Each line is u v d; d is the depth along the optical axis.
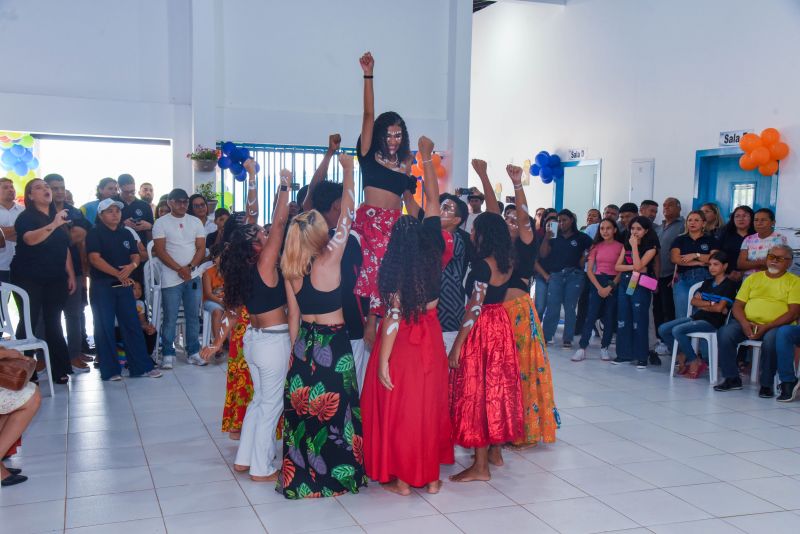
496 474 4.14
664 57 9.76
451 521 3.48
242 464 4.09
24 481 3.94
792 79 7.93
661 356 7.63
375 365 3.82
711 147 9.03
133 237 6.48
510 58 13.67
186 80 10.30
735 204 8.81
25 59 9.62
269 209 10.64
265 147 10.53
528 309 4.49
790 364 5.79
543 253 8.14
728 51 8.74
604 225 7.40
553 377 6.62
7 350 3.83
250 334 3.99
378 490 3.89
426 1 11.38
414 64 11.39
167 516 3.51
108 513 3.54
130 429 4.91
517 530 3.38
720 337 6.20
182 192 6.80
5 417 3.82
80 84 9.87
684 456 4.46
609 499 3.77
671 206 8.19
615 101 10.77
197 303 7.00
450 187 11.53
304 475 3.75
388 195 4.07
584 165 11.53
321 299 3.68
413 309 3.66
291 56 10.69
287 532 3.34
